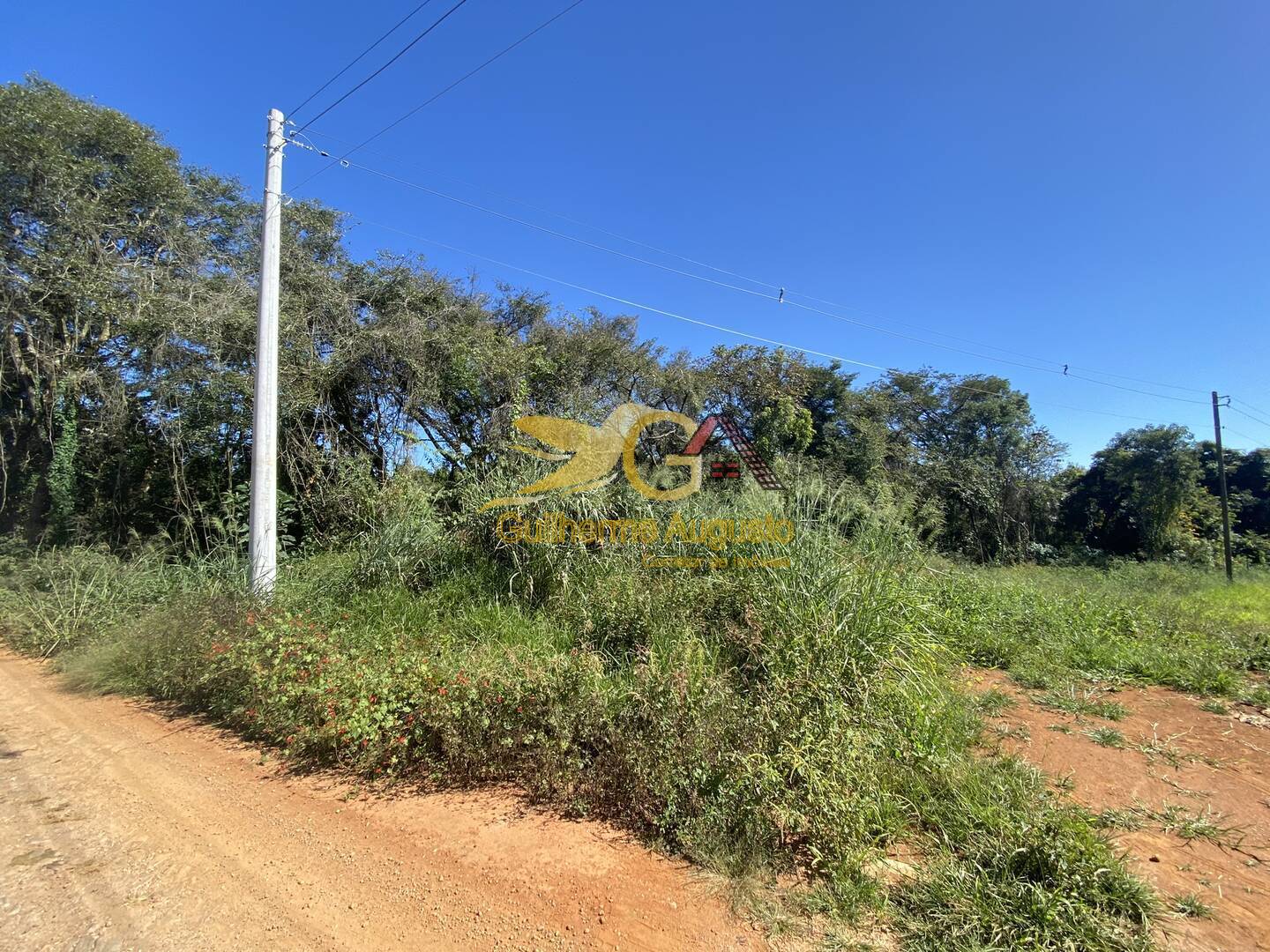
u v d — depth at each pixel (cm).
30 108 1100
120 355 1155
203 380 976
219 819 323
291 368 1016
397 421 1130
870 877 268
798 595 436
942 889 254
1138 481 2231
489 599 591
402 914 248
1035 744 418
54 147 1097
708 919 247
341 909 251
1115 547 2344
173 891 260
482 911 251
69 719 474
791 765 305
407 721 378
